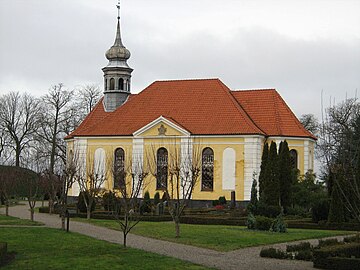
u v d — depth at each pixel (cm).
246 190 6062
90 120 7175
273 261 2530
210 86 6725
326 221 4184
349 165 2736
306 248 2819
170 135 6309
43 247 2781
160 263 2344
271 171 4994
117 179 4094
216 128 6222
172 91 6844
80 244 2902
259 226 3825
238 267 2336
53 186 5384
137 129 6519
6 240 3028
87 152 6700
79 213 5019
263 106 6538
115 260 2394
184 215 4756
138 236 3394
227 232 3631
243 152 6109
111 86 7312
